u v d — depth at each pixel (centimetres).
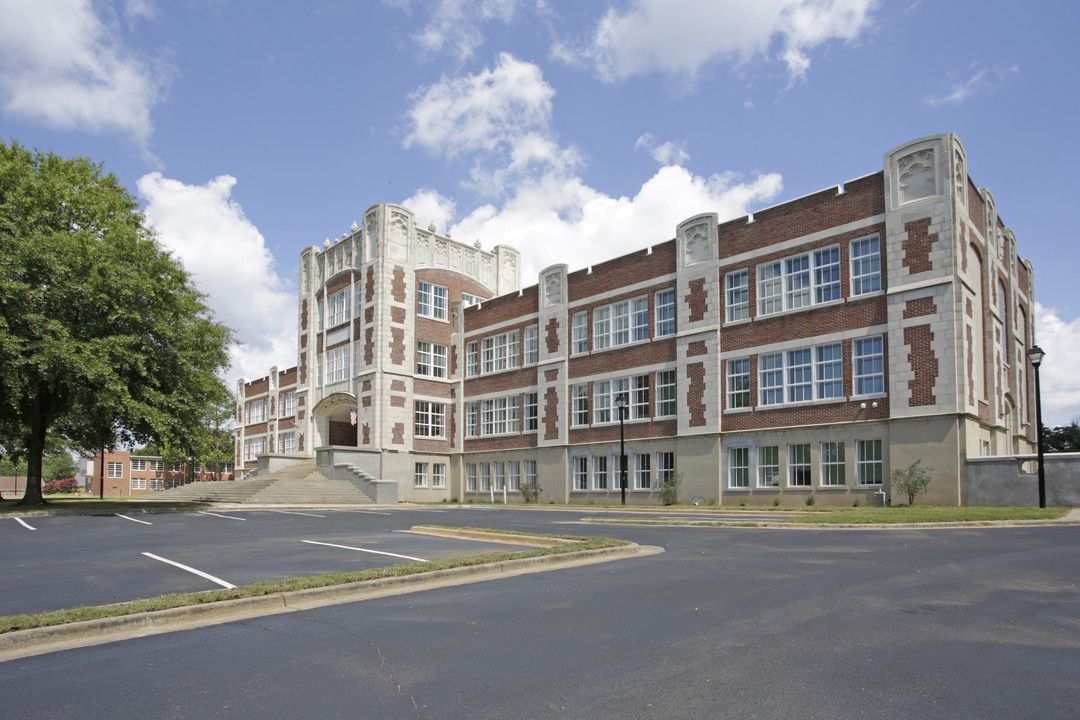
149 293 3053
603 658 659
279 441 5781
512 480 4178
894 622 774
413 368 4509
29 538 1847
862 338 2692
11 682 611
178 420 3156
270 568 1223
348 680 605
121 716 530
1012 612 808
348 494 3862
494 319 4431
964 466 2386
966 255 2573
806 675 601
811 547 1412
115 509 3139
